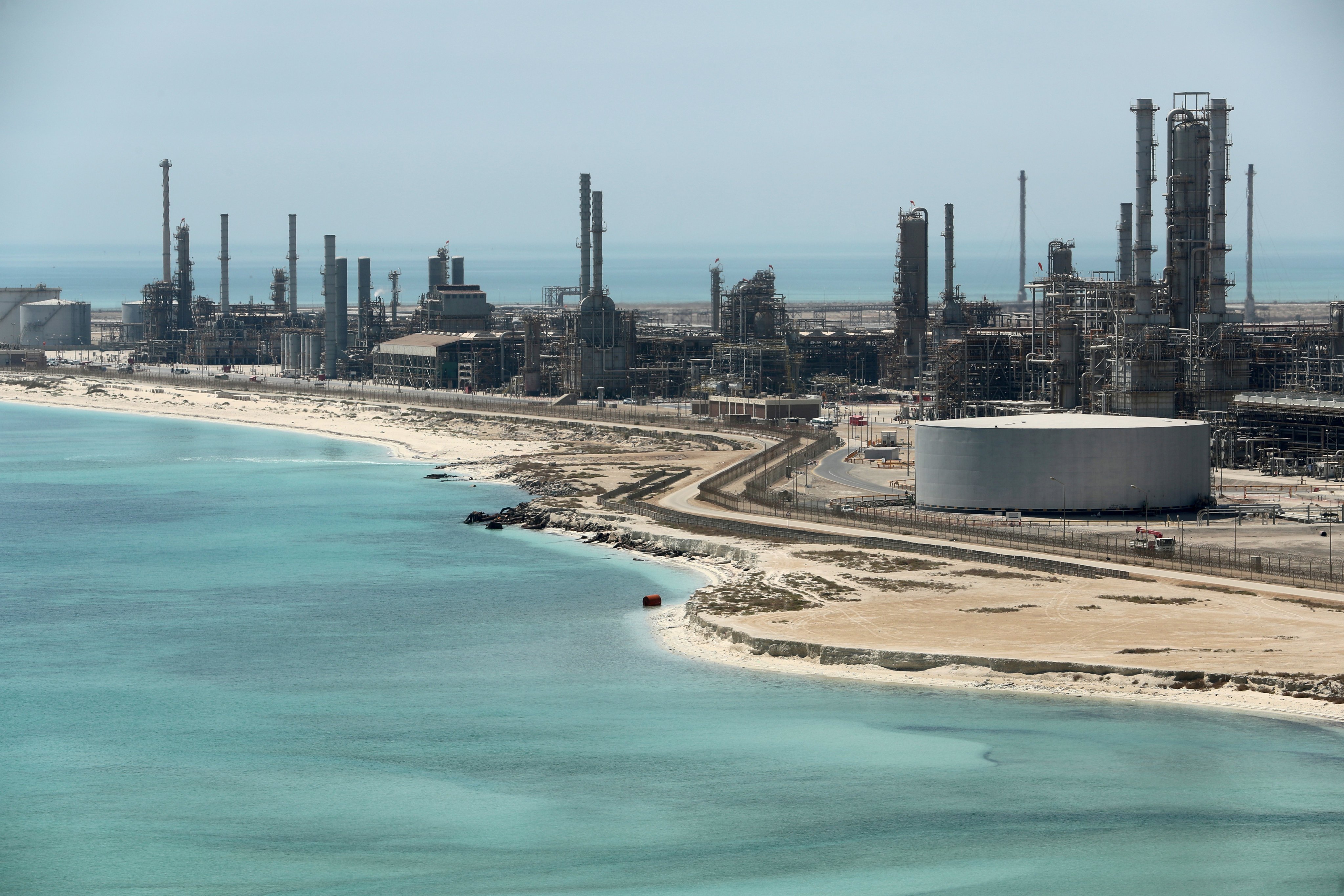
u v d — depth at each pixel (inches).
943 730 6053.2
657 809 5452.8
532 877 4960.6
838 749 5905.5
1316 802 5305.1
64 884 4945.9
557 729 6240.2
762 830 5260.8
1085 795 5428.2
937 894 4785.9
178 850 5191.9
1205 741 5816.9
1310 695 6117.1
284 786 5723.4
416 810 5482.3
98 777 5846.5
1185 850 5017.2
